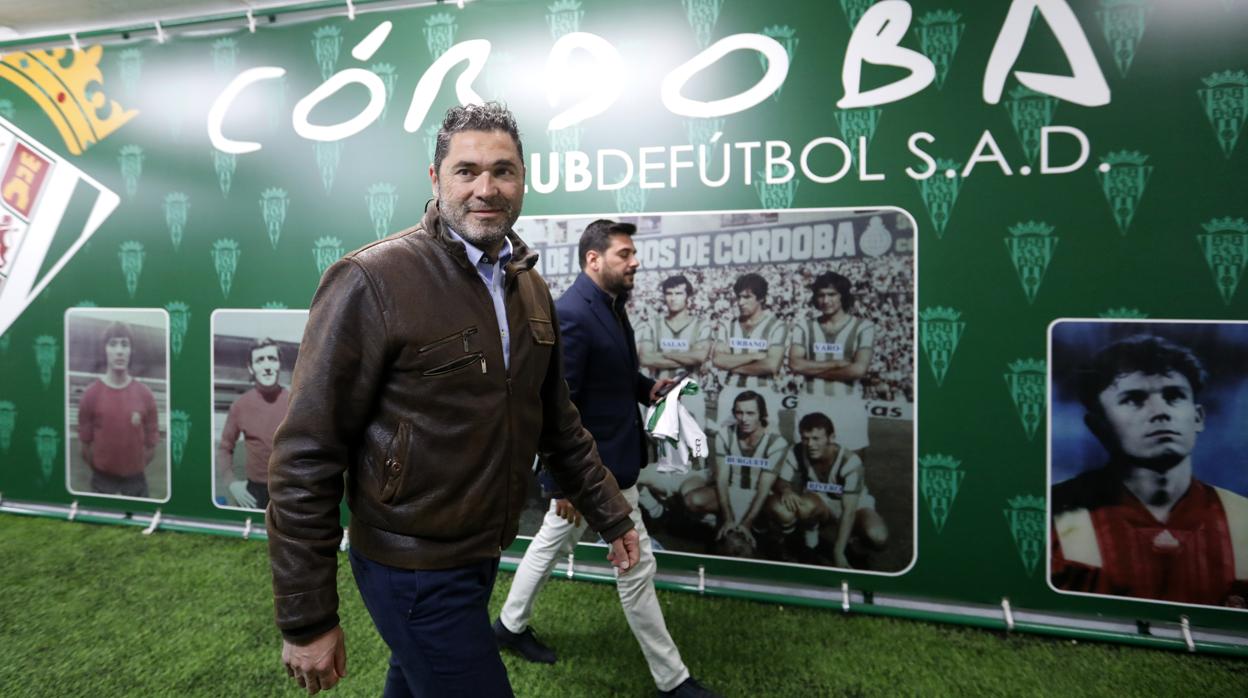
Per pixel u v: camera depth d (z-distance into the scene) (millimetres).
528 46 2562
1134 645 2086
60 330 3074
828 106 2312
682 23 2422
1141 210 2092
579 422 1345
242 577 2492
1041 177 2160
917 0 2230
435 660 994
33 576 2492
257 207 2834
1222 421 2049
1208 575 2074
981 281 2221
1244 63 2000
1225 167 2027
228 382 2895
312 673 929
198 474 2951
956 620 2217
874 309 2301
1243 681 1904
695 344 2455
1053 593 2203
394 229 2701
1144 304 2102
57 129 3043
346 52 2725
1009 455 2223
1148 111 2074
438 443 987
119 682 1830
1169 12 2049
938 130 2230
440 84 2641
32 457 3139
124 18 2947
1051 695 1833
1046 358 2180
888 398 2303
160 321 2957
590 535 2555
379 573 1009
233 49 2838
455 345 993
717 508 2453
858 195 2301
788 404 2383
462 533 1012
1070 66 2125
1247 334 2023
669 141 2447
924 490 2287
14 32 3068
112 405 3035
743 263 2402
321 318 953
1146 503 2117
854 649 2059
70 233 3045
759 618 2254
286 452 927
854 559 2344
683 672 1719
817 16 2311
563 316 1673
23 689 1794
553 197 2564
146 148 2943
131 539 2861
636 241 2490
